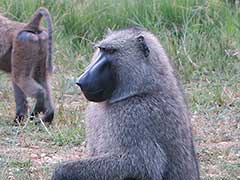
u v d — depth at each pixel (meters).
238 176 10.66
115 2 18.12
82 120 13.09
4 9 18.05
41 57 13.45
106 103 7.91
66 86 15.33
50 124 13.04
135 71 7.80
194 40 17.02
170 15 17.75
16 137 12.00
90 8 17.98
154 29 17.34
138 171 7.67
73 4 18.08
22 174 10.38
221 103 14.27
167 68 7.98
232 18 17.67
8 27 13.75
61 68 16.41
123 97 7.80
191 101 14.34
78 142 11.93
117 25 17.67
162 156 7.75
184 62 16.42
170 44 16.84
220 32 17.36
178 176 7.90
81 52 17.03
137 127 7.69
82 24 17.69
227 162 11.15
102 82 7.81
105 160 7.67
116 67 7.84
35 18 13.58
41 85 13.45
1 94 15.08
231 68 16.38
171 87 7.92
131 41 7.89
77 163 7.75
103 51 7.89
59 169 7.78
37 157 11.24
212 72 16.20
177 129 7.84
